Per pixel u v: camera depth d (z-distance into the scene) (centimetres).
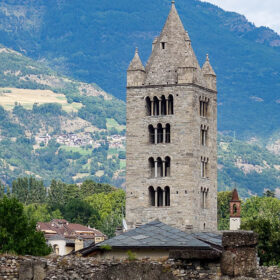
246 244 6153
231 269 6009
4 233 13825
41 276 6362
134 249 10131
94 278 5972
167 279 5984
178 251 6081
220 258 6047
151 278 5962
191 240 10419
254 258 6181
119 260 6475
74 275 6369
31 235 14338
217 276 6028
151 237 10569
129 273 5972
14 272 6425
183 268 6059
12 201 14712
